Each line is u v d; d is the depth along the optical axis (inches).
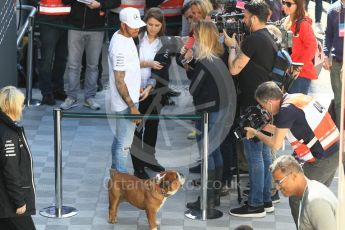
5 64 604.4
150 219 450.0
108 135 590.9
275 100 409.7
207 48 465.1
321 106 410.3
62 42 630.5
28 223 417.4
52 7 604.4
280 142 409.1
